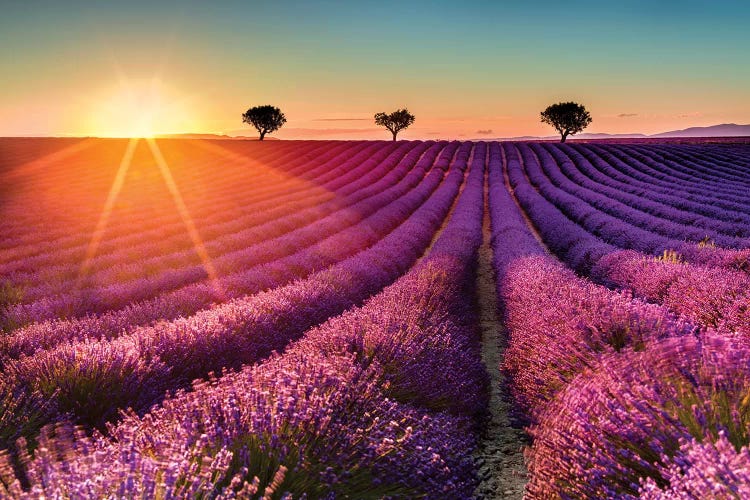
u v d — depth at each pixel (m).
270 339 7.29
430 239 23.00
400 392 5.07
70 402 4.72
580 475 3.13
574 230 20.47
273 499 2.78
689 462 2.64
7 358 6.29
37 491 2.13
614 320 5.52
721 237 17.64
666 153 59.59
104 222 25.75
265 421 3.18
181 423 3.31
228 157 62.44
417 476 3.42
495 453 5.07
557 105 94.56
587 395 3.59
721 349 3.83
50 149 67.06
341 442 3.33
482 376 6.88
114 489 2.34
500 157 64.56
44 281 14.11
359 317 6.56
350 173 49.69
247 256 15.62
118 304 11.13
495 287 14.09
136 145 72.81
